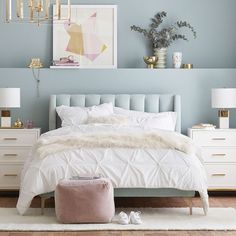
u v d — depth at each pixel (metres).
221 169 8.17
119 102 8.56
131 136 6.73
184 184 6.50
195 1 8.95
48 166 6.52
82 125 7.61
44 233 5.86
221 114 8.44
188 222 6.27
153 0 8.93
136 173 6.50
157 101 8.58
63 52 8.89
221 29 8.91
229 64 8.97
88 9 8.90
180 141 6.74
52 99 8.56
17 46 8.89
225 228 6.00
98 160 6.55
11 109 8.68
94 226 6.07
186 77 8.73
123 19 8.92
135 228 5.99
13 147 8.18
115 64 8.89
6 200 7.79
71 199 6.18
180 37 8.84
